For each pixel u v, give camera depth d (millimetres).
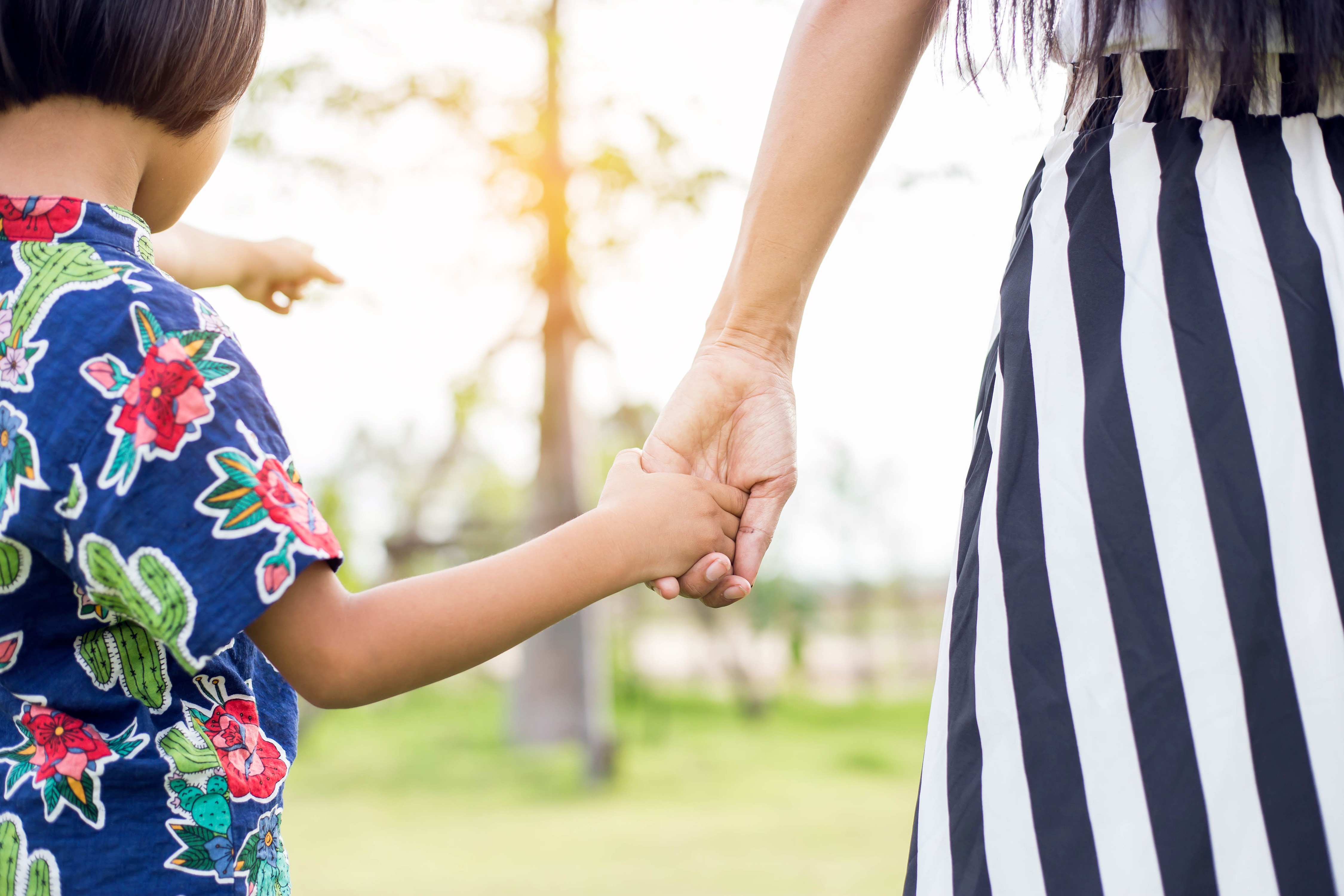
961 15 818
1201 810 641
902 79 944
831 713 16266
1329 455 657
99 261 777
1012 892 688
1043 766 689
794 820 7430
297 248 1387
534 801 8961
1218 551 659
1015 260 789
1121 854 655
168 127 852
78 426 724
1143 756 659
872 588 19688
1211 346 687
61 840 743
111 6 790
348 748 12430
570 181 10562
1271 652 644
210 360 762
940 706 764
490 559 840
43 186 807
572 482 11008
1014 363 755
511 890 5047
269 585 715
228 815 790
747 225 1035
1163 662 663
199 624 701
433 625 787
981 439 801
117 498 712
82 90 808
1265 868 627
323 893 4996
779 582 17281
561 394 10961
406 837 6867
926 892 733
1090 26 752
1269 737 637
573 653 10961
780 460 1024
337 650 751
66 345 744
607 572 884
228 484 726
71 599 765
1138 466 688
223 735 809
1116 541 686
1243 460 665
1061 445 718
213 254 1305
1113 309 722
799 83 960
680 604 16672
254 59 896
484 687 17484
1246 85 715
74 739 759
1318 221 695
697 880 5227
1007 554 726
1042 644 702
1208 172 721
